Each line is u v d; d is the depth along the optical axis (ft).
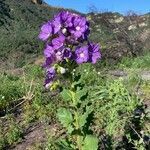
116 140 1.25
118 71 3.42
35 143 1.47
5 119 1.74
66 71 0.97
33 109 1.80
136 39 5.05
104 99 1.51
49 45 0.96
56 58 0.95
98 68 3.65
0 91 2.01
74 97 1.01
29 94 1.99
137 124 1.22
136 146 1.16
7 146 1.49
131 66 3.81
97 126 1.45
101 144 1.24
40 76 2.90
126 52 4.46
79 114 1.02
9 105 1.94
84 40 0.97
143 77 2.77
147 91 1.93
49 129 1.57
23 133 1.58
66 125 1.02
